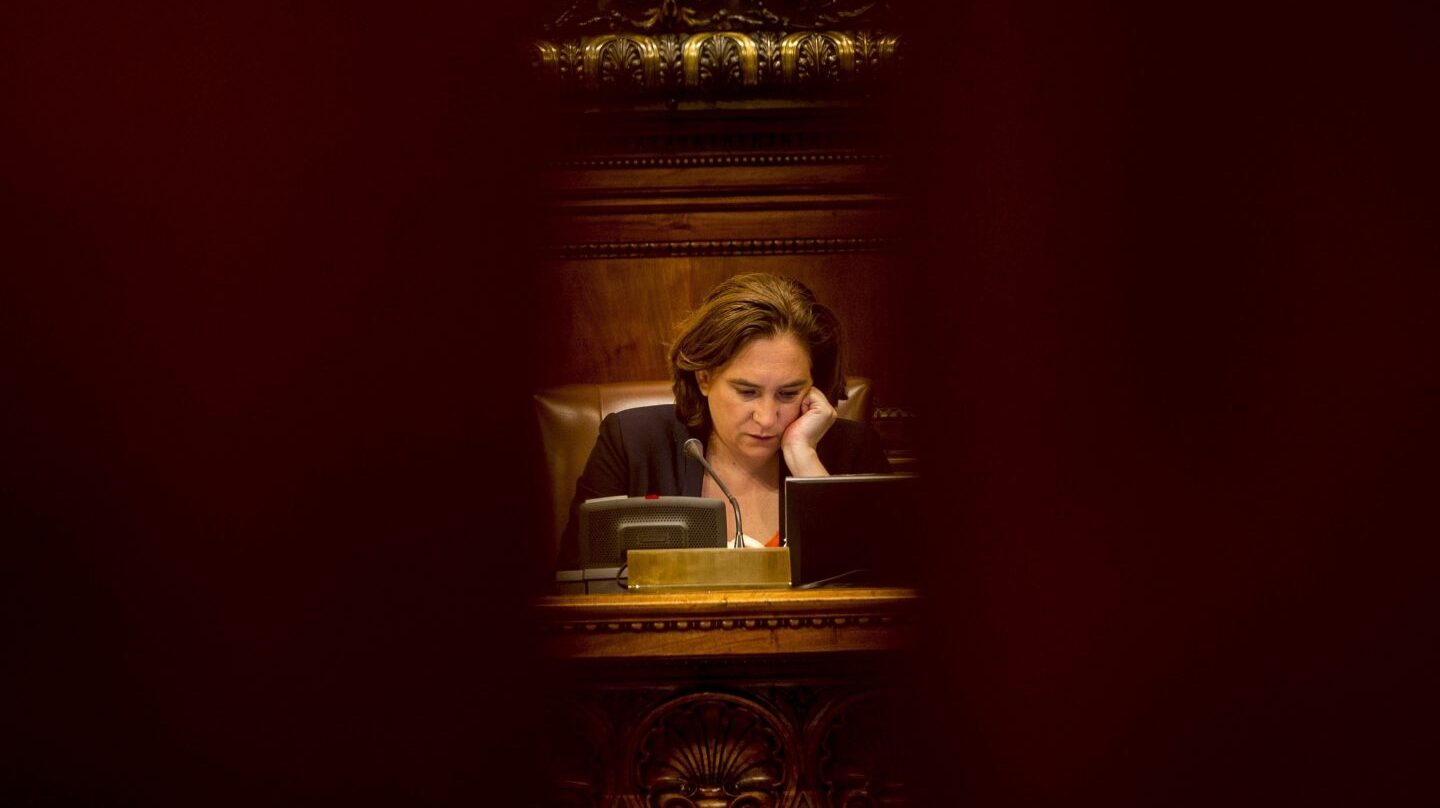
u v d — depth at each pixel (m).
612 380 11.98
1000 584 6.99
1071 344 9.00
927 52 10.91
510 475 10.47
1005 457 8.44
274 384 8.59
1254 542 7.20
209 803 6.85
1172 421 7.98
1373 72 7.84
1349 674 6.73
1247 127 8.21
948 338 10.57
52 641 7.22
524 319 11.16
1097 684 6.72
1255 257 8.05
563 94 11.34
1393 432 7.26
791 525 7.09
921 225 11.13
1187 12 8.55
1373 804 6.50
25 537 7.50
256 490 8.06
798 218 11.95
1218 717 6.66
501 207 10.87
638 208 11.98
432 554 8.88
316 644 7.20
